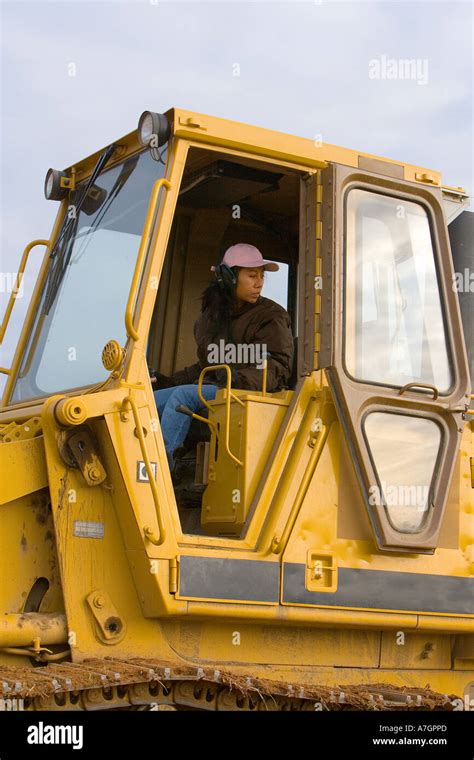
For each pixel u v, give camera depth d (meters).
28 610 5.47
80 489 5.41
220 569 5.48
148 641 5.47
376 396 5.95
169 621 5.53
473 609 6.27
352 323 6.03
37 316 6.90
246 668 5.70
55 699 4.90
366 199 6.24
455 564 6.25
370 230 6.21
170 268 7.64
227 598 5.47
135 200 6.18
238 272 6.80
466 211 7.32
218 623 5.66
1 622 5.19
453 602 6.20
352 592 5.85
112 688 5.04
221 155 5.95
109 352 5.53
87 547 5.39
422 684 6.30
